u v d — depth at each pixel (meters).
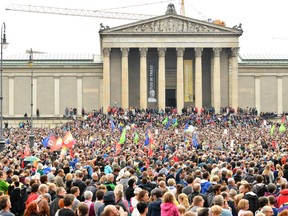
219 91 181.25
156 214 27.66
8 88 188.50
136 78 190.12
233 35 181.25
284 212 22.58
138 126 147.75
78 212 24.23
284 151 70.38
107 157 59.72
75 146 88.88
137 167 48.28
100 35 180.12
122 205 29.12
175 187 34.66
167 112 169.50
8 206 25.34
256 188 33.59
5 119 178.25
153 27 180.50
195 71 182.12
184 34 180.50
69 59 194.25
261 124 150.12
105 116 159.88
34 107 189.00
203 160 55.16
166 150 74.44
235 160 54.97
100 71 189.25
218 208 23.70
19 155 64.50
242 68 192.38
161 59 180.62
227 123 150.12
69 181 35.41
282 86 192.88
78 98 189.12
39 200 27.14
